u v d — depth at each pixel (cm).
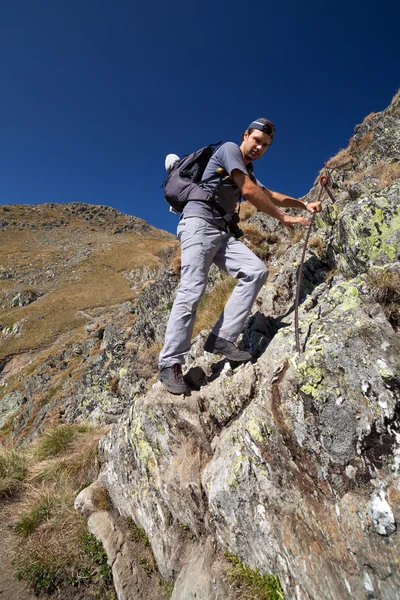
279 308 468
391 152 915
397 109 1085
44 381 2797
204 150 336
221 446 288
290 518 221
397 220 348
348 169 1062
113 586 336
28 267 8975
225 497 252
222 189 318
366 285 292
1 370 4575
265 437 240
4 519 466
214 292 844
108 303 6184
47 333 5200
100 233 13275
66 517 420
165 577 315
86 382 1379
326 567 198
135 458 360
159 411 331
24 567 366
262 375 292
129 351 1226
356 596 183
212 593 246
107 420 873
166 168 366
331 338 238
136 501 356
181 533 310
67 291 6938
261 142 322
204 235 320
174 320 318
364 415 210
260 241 1008
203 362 414
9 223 13300
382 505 187
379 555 181
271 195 362
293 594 214
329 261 462
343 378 222
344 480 206
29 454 636
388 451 198
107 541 365
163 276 1409
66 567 357
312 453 221
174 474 307
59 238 12312
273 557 229
